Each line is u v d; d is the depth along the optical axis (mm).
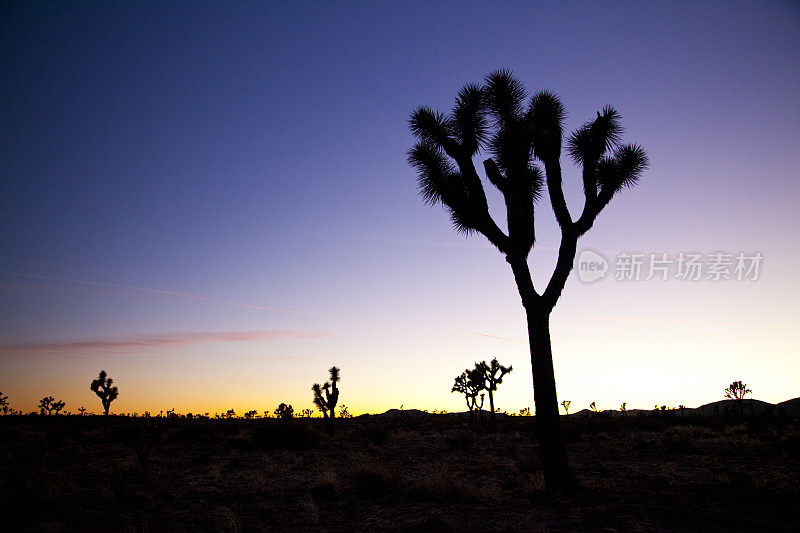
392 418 61531
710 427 34438
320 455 20844
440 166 12398
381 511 9070
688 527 7164
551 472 10031
